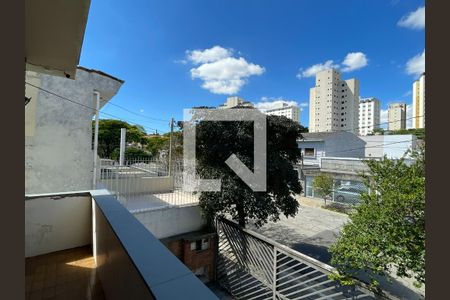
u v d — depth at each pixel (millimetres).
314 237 8781
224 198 5680
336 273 3957
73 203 3049
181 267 1075
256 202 5738
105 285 2037
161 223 5812
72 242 3055
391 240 4379
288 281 4648
